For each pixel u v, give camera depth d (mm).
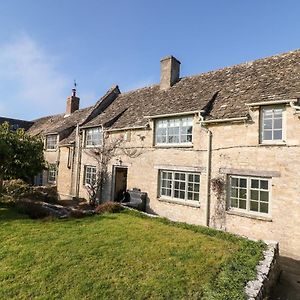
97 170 19969
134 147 17125
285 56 13906
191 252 7914
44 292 5918
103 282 6266
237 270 6855
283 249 10320
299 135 10258
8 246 8211
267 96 11398
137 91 21750
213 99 14133
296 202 10133
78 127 22406
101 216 12367
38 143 16859
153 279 6426
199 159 13445
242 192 11883
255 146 11422
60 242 8523
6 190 17953
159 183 15453
